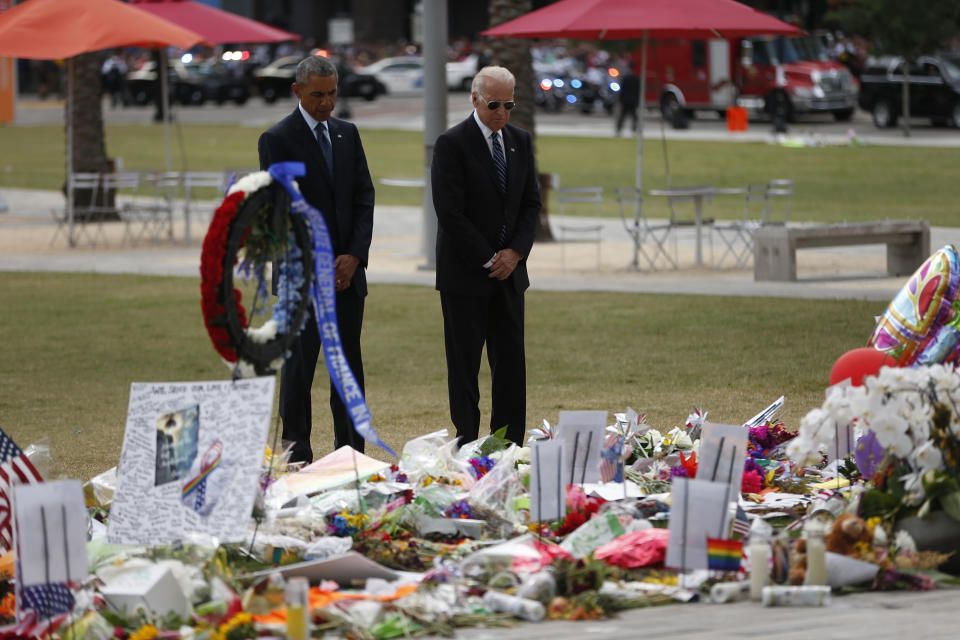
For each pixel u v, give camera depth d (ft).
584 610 45.42
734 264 171.63
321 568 48.65
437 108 165.68
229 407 50.80
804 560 48.62
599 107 503.20
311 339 69.82
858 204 225.15
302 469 64.34
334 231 70.44
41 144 389.19
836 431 56.85
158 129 433.07
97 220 228.84
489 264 70.13
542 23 153.28
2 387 102.58
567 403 90.68
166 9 197.77
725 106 405.59
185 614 45.68
